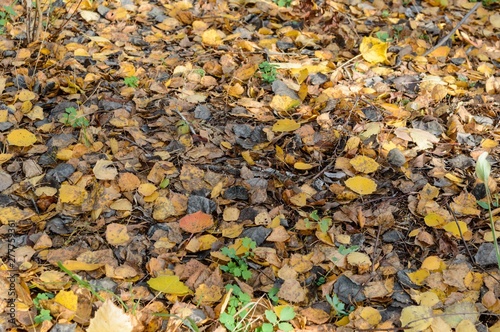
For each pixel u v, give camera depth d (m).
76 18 1.95
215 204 1.38
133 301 1.20
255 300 1.21
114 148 1.50
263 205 1.40
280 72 1.76
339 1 2.13
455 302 1.21
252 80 1.72
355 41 1.92
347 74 1.77
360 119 1.61
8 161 1.48
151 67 1.77
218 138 1.55
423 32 1.99
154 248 1.31
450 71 1.82
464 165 1.49
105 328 1.10
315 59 1.83
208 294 1.21
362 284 1.24
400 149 1.53
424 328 1.16
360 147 1.52
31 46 1.80
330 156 1.52
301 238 1.34
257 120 1.61
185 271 1.25
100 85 1.69
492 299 1.21
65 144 1.52
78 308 1.18
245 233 1.33
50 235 1.33
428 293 1.22
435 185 1.45
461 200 1.40
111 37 1.88
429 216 1.36
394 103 1.67
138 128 1.56
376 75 1.78
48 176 1.43
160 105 1.63
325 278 1.26
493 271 1.27
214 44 1.86
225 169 1.47
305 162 1.50
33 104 1.64
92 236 1.32
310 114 1.62
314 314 1.18
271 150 1.53
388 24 2.03
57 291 1.21
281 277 1.25
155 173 1.44
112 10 1.98
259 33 1.94
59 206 1.38
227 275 1.26
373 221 1.36
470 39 1.97
